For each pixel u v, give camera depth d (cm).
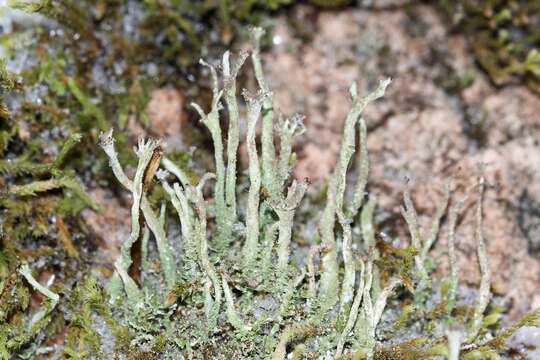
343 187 24
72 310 25
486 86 28
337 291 24
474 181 27
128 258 24
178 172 25
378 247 25
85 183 26
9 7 26
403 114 28
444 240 27
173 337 24
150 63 28
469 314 26
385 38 29
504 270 26
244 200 26
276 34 28
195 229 24
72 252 26
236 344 24
